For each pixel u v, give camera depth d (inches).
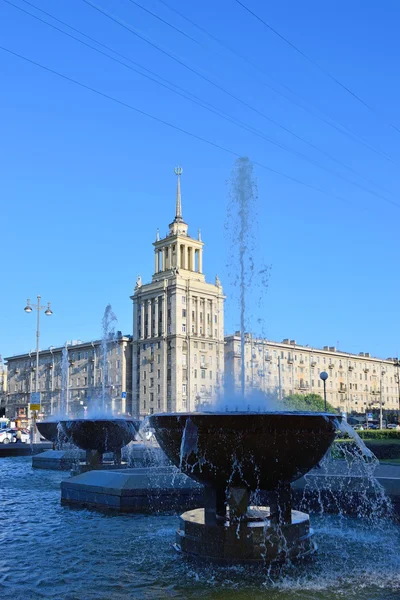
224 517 287.6
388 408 4439.0
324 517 397.1
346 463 547.5
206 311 3545.8
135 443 882.8
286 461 272.2
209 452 272.7
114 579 257.4
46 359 4141.2
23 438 1644.9
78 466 597.3
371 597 234.5
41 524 375.6
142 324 3560.5
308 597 234.2
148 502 411.8
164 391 3351.4
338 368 4008.4
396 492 379.2
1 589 244.7
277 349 3540.8
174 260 3651.6
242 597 234.1
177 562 282.8
